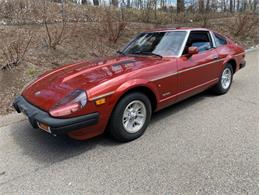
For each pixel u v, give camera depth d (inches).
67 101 110.7
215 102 186.1
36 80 142.2
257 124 146.3
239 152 117.9
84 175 106.0
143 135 138.4
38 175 107.3
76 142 133.3
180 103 186.5
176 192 93.7
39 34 322.3
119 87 121.0
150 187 97.0
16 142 135.6
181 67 151.4
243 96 196.9
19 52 249.1
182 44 157.8
